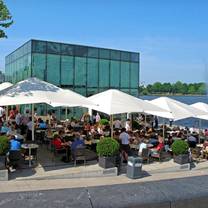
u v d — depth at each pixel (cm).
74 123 2138
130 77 3212
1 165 1156
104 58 3038
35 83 1435
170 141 1780
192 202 217
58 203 199
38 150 1680
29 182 1164
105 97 1565
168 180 248
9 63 3512
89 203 201
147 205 206
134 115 2844
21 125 1934
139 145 1555
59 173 1254
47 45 2739
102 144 1328
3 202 198
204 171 1523
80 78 2909
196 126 3186
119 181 1254
